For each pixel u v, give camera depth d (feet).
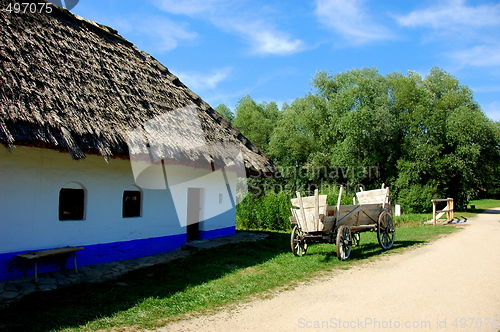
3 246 21.16
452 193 88.02
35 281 20.92
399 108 93.56
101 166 26.81
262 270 25.22
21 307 16.92
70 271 23.71
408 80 90.99
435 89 94.58
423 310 16.51
